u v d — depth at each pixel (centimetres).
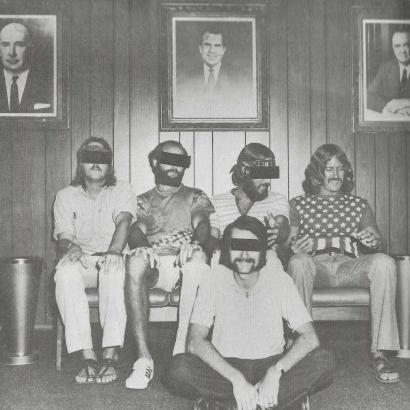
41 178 372
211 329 289
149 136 375
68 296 274
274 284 236
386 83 381
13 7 373
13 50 373
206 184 376
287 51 379
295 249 324
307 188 376
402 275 307
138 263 273
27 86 372
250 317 233
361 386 259
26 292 306
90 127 374
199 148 376
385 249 339
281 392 211
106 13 375
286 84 379
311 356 218
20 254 371
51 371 287
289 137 379
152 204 333
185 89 375
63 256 291
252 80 378
